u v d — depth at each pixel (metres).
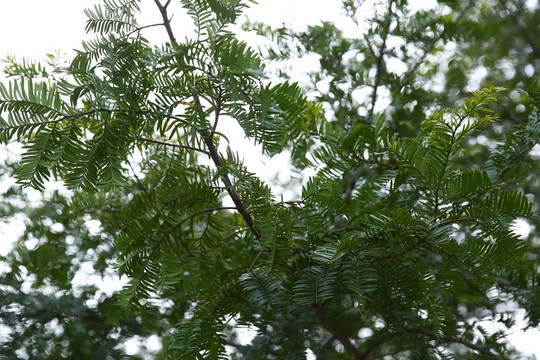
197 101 1.21
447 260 1.37
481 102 1.22
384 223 1.27
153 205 1.36
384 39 2.35
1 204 2.22
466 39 2.31
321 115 1.53
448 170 1.31
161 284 1.31
